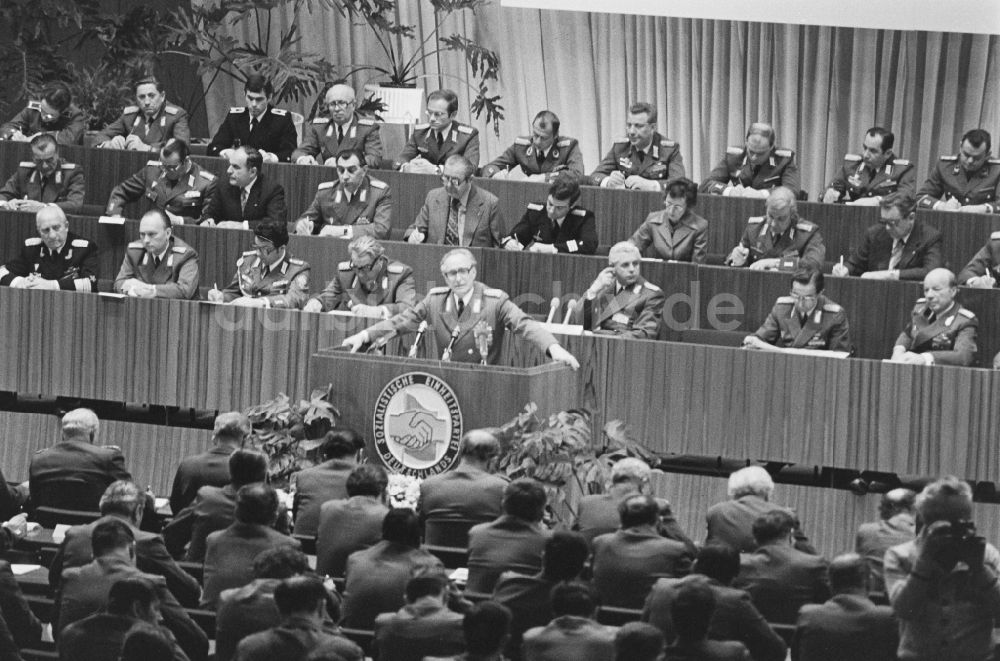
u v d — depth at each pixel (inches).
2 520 567.2
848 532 626.5
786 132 1063.6
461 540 515.5
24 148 904.9
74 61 1138.7
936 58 1040.2
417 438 582.6
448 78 1108.5
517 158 908.0
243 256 743.7
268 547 467.2
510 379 572.7
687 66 1070.4
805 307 701.3
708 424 629.3
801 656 420.2
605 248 835.4
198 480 544.1
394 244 767.7
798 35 1052.5
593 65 1085.8
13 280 729.6
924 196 875.4
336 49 1118.4
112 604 414.6
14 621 454.6
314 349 653.9
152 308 674.2
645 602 436.5
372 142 919.0
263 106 925.8
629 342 632.4
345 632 445.1
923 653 414.6
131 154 894.4
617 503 510.3
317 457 592.1
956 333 686.5
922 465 612.4
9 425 698.8
